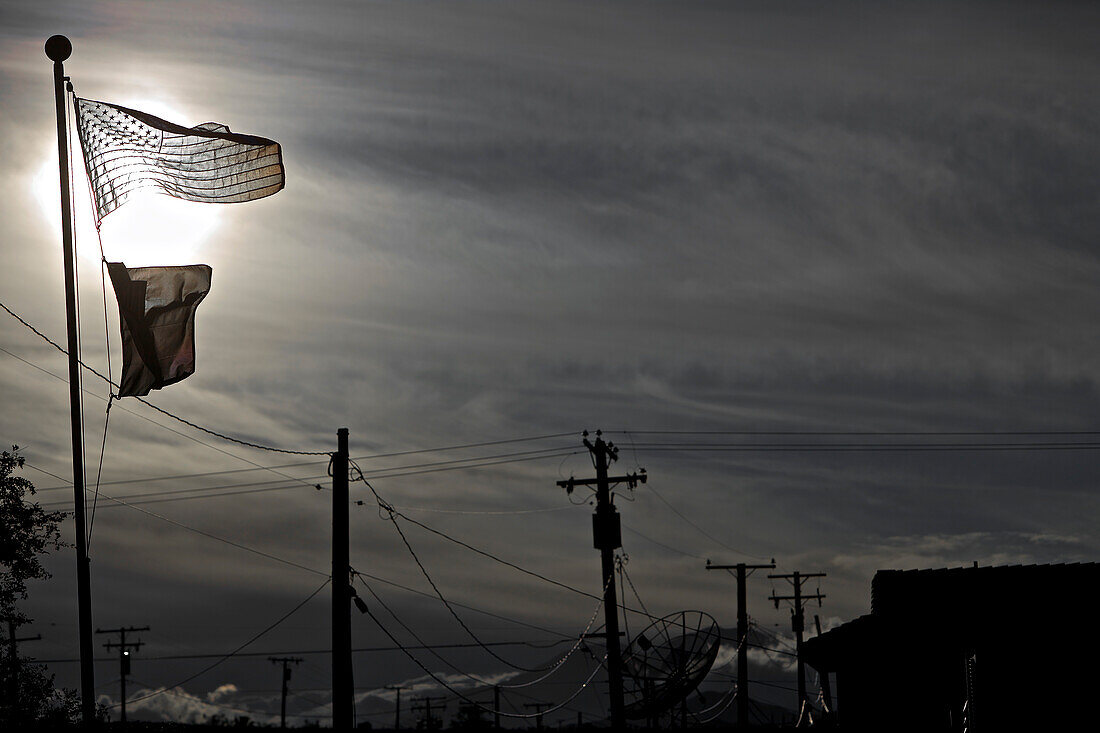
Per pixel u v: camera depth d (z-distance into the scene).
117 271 20.56
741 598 57.91
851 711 30.70
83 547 20.56
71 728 28.09
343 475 31.12
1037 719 23.58
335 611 30.39
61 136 20.78
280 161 20.86
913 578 27.91
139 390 20.80
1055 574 25.06
